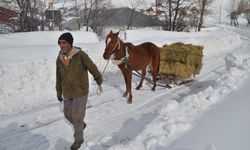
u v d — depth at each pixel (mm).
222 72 13766
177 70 10359
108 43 8211
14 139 6414
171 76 10789
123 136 6250
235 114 5766
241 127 5066
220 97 7336
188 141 4832
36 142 6258
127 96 9578
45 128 6984
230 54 11977
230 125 5227
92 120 7379
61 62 5336
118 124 7062
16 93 9102
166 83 11430
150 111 8070
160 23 37156
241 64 11266
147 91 10297
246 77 9453
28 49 11430
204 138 4844
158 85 11062
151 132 5426
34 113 8062
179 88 10750
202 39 23781
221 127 5191
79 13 29797
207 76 12906
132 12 34750
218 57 19781
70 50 5281
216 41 25031
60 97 5656
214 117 5785
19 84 9219
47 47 12047
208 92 7711
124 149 4930
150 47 10039
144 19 37125
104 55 8227
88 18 28359
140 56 9188
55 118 7664
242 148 4324
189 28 40062
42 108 8539
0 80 8875
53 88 9914
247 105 6230
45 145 6109
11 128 7035
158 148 4797
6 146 6102
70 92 5379
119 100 9172
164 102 9016
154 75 10312
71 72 5285
